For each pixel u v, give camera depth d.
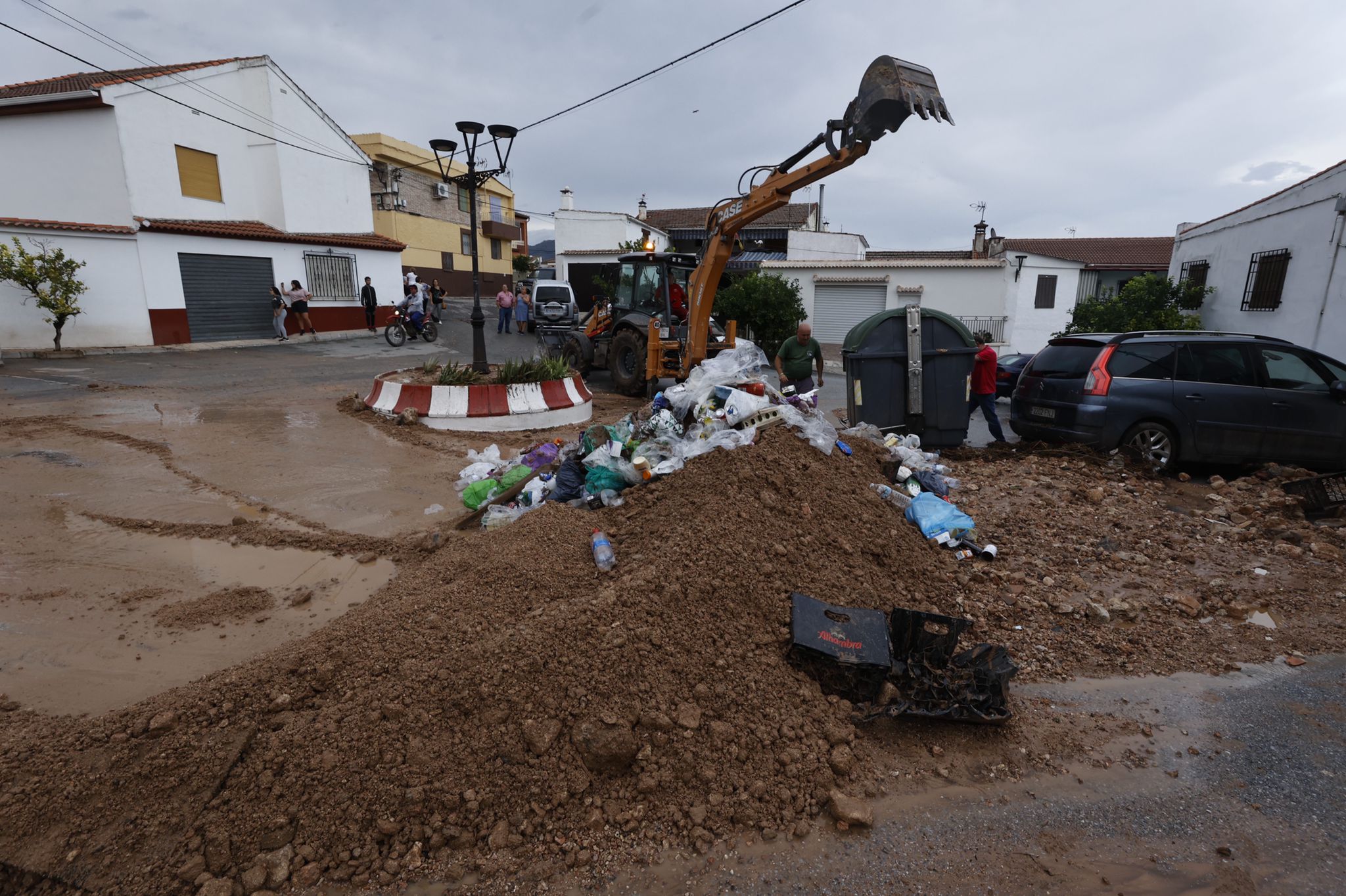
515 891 2.19
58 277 13.70
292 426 8.15
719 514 3.91
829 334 27.41
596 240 32.91
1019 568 4.68
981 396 8.59
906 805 2.60
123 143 15.27
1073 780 2.76
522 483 5.38
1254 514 5.87
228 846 2.22
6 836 2.19
